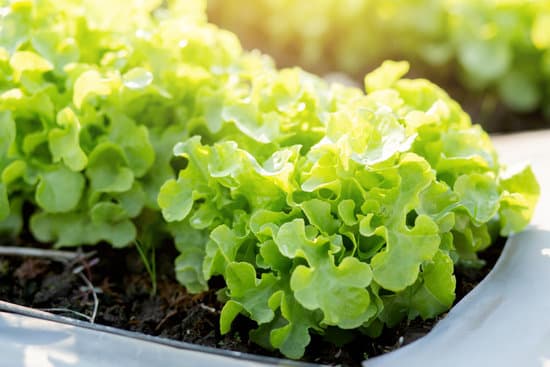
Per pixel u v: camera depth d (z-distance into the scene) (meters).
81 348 0.81
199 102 0.97
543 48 1.51
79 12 1.00
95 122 0.96
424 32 1.61
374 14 1.64
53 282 0.97
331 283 0.82
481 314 0.84
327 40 1.69
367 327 0.86
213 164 0.87
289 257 0.81
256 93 0.95
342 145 0.84
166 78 0.98
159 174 0.97
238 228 0.87
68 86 0.96
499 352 0.80
